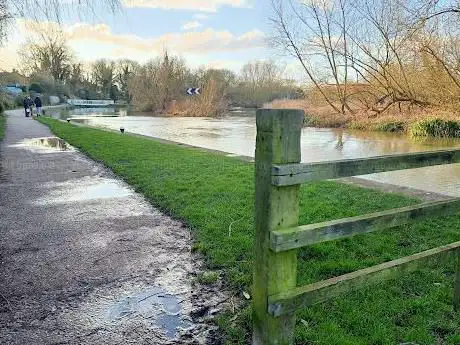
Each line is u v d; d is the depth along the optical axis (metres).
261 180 1.79
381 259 3.24
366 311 2.48
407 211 2.10
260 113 1.75
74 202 5.32
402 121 17.53
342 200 5.05
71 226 4.32
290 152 1.74
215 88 39.06
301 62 22.16
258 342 1.95
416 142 14.12
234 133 18.39
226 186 5.77
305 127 21.02
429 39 13.94
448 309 2.49
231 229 3.98
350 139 15.40
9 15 6.96
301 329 2.30
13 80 32.41
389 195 5.27
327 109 21.91
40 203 5.27
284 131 1.72
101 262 3.38
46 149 10.70
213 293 2.82
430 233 3.78
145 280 3.04
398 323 2.38
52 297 2.79
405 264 2.16
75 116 31.19
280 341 1.91
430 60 15.30
